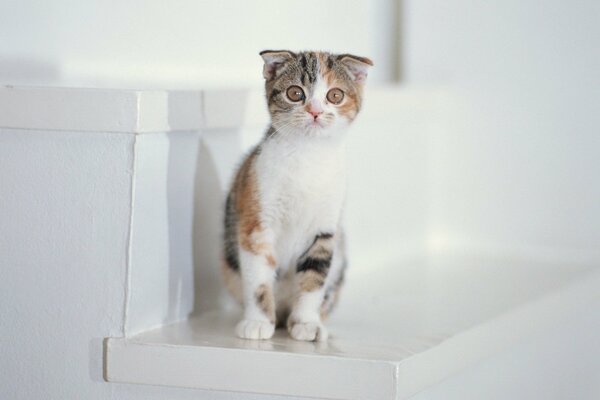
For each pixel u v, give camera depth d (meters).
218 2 1.85
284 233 1.39
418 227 2.09
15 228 1.35
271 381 1.30
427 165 2.11
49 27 1.56
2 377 1.36
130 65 1.69
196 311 1.46
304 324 1.36
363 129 1.83
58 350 1.35
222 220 1.47
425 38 2.16
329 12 2.09
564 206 2.10
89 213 1.33
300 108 1.34
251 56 1.93
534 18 2.09
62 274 1.34
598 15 2.06
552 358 1.82
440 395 1.46
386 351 1.32
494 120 2.12
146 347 1.32
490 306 1.60
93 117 1.32
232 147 1.53
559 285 1.79
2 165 1.34
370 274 1.81
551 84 2.09
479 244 2.14
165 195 1.39
